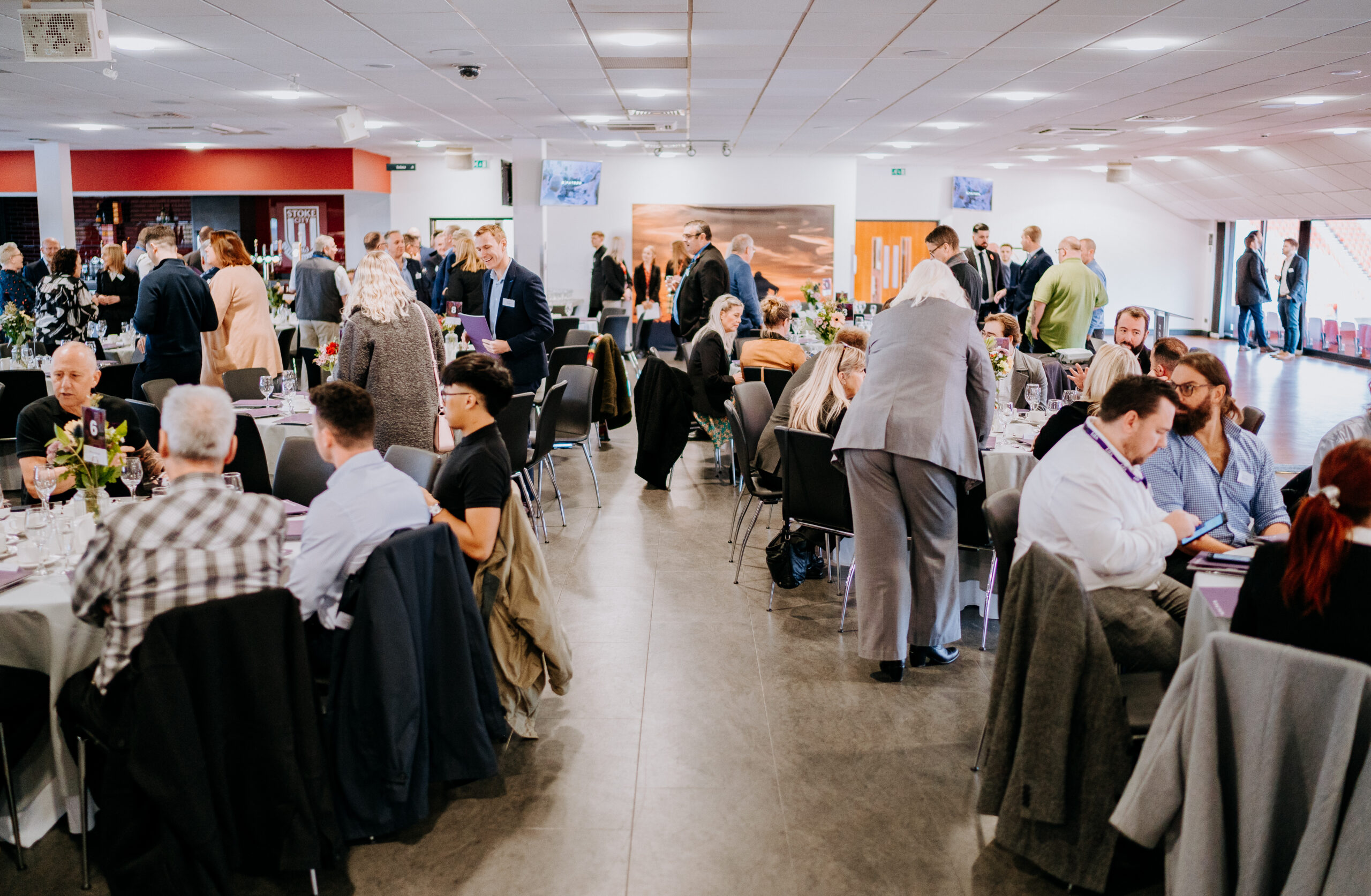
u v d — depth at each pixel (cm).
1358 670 201
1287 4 597
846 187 1692
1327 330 1576
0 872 275
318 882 267
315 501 284
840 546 518
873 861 281
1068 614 256
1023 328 1042
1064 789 260
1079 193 1906
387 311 443
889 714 371
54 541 307
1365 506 224
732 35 706
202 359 709
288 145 1488
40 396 637
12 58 798
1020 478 435
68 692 271
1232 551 307
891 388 381
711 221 1708
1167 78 865
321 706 289
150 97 1009
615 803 310
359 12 638
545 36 712
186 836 238
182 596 252
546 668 340
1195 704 222
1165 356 452
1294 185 1488
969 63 804
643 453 709
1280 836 217
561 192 1399
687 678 402
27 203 1742
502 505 323
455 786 320
